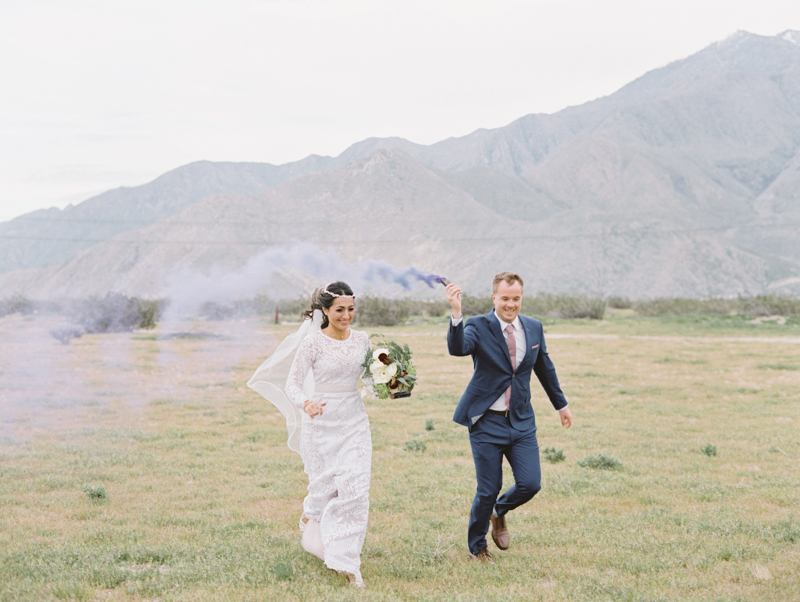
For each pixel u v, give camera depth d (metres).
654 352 27.47
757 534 6.61
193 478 9.06
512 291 5.75
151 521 7.03
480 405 5.80
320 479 5.61
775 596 5.00
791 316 47.97
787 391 17.41
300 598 4.93
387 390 5.80
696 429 12.73
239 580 5.27
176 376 20.33
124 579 5.34
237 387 18.22
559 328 42.78
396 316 46.53
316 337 5.75
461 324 5.62
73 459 10.10
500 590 5.11
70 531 6.66
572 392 17.34
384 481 8.77
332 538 5.39
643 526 6.93
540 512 7.50
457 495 8.07
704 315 52.25
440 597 4.98
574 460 10.22
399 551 6.12
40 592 4.99
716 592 5.10
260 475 9.21
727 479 9.05
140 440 11.66
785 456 10.42
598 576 5.51
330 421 5.72
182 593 5.00
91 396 16.53
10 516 7.21
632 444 11.36
